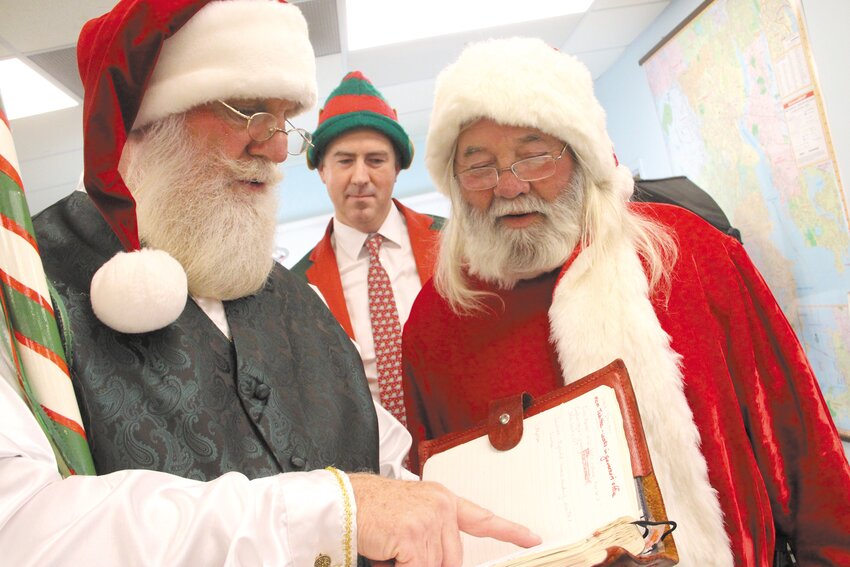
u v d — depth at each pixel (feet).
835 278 8.45
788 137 8.79
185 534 1.95
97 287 2.84
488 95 3.90
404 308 7.25
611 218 4.01
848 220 8.05
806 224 8.78
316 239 18.45
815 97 8.18
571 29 12.57
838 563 3.52
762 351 3.88
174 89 3.28
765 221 9.62
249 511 2.02
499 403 3.19
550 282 4.28
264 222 3.56
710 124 10.50
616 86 14.40
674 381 3.51
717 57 10.00
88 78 3.25
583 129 3.90
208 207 3.36
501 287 4.40
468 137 4.11
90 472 2.46
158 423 2.86
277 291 3.92
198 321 3.29
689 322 3.76
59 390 2.46
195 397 3.00
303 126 14.88
